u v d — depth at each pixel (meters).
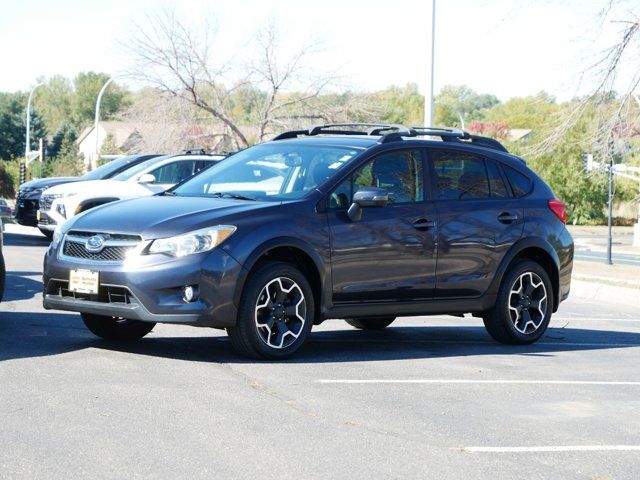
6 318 9.63
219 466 4.93
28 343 8.16
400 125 9.43
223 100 37.56
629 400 7.12
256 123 38.59
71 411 5.86
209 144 37.94
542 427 6.14
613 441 5.87
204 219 7.74
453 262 9.11
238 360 7.86
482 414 6.41
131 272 7.52
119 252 7.66
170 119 37.06
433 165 9.19
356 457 5.22
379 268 8.58
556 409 6.69
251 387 6.81
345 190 8.50
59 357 7.53
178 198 8.45
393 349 9.09
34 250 18.88
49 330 8.98
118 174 20.41
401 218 8.74
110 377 6.85
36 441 5.21
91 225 7.89
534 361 8.74
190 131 37.22
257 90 37.97
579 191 66.12
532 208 9.84
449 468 5.11
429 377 7.61
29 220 22.02
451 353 9.01
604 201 66.31
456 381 7.49
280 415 6.04
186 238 7.58
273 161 8.84
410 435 5.75
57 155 93.06
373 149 8.79
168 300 7.52
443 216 9.05
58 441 5.23
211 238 7.64
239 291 7.69
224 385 6.80
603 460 5.43
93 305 7.70
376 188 8.39
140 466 4.87
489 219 9.41
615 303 15.84
